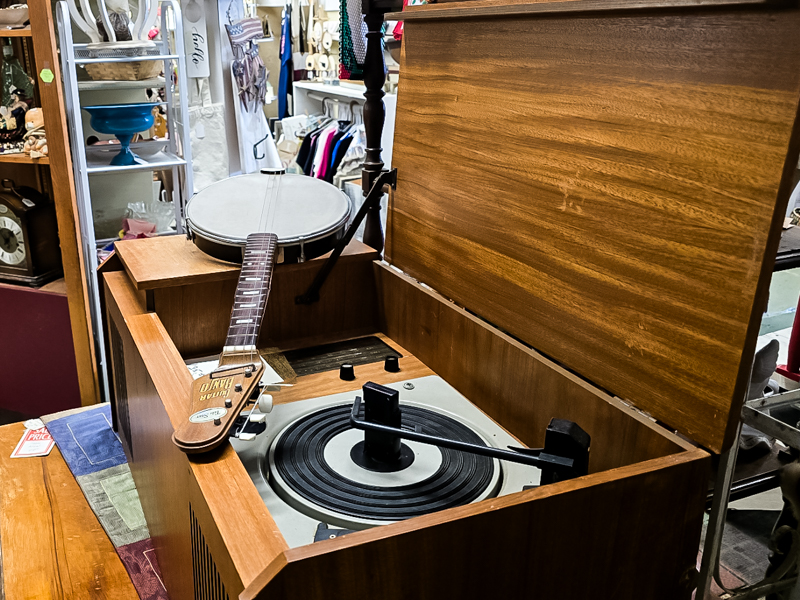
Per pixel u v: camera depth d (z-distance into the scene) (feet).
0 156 8.92
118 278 4.95
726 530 3.88
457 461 3.30
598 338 3.15
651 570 2.66
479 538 2.23
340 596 2.07
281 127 17.11
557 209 3.35
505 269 3.76
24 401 9.98
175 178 10.14
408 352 4.79
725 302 2.52
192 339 4.62
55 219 9.86
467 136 4.04
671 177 2.72
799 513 3.13
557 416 3.42
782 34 2.27
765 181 2.35
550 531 2.35
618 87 2.95
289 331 4.98
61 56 8.67
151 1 9.16
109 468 4.85
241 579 2.05
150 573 3.78
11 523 4.27
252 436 3.05
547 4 3.20
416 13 4.26
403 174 4.78
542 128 3.42
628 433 2.99
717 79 2.52
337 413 3.74
